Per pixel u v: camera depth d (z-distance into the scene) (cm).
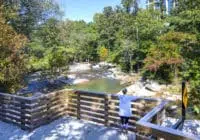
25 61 1191
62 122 716
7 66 1044
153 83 2150
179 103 1016
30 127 669
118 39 3509
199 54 1057
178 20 1595
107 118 673
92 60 4794
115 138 586
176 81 1817
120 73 3247
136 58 2931
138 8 3925
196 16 1123
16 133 659
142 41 2778
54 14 2473
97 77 3144
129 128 611
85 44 4691
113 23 4622
